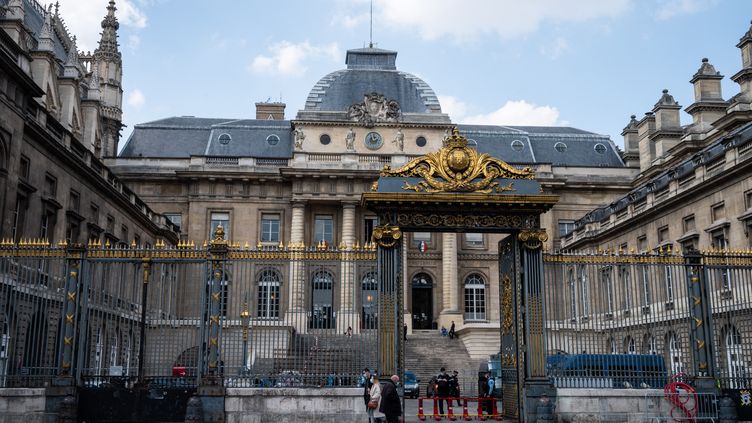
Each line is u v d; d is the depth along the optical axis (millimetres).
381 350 19703
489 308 65938
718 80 52781
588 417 20016
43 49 39156
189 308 24141
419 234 66875
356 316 20625
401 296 20172
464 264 66750
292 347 20594
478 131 73438
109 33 66875
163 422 19422
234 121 73188
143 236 51719
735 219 34938
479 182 20703
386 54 73375
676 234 40500
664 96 59250
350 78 69562
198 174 63844
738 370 21359
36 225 32844
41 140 33156
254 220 64312
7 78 29219
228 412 19266
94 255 20516
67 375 19516
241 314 20406
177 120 73688
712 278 24438
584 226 53938
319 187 63625
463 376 43562
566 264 21375
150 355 22359
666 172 44719
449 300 64062
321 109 67438
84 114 48875
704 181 37062
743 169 34094
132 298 22094
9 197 29094
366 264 20656
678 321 21719
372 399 17797
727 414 19703
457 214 20750
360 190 63594
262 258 20469
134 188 64750
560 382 21062
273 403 19391
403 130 66188
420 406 22219
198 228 63781
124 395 19547
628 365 21000
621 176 68188
